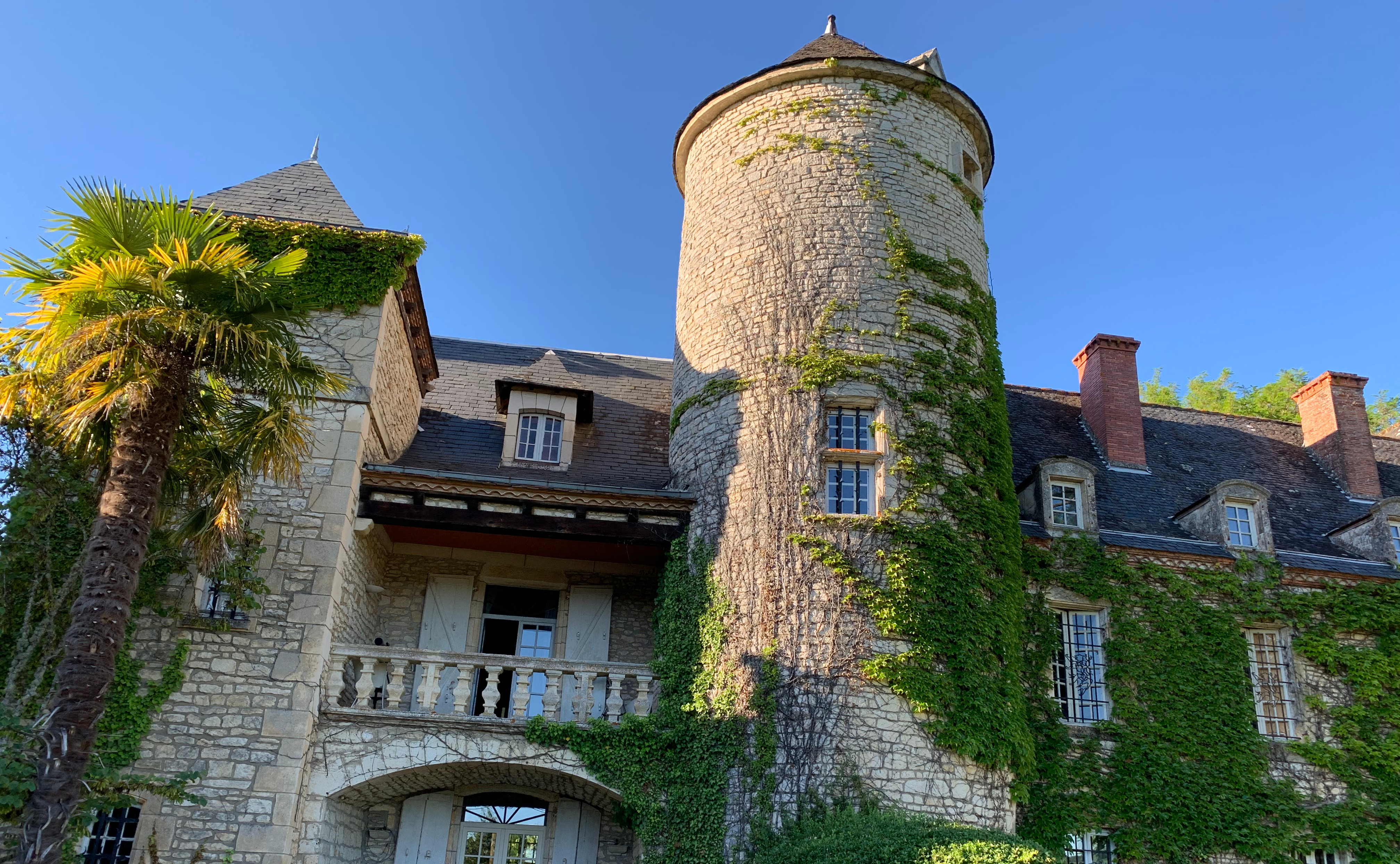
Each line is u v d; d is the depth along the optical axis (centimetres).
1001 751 1284
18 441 1232
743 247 1563
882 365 1436
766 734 1250
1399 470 2044
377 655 1344
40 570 1243
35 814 863
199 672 1273
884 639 1291
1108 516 1708
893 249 1517
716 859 1229
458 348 2050
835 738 1237
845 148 1581
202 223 1138
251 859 1198
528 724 1325
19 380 1043
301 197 1631
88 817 1017
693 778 1294
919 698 1259
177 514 1290
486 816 1526
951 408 1448
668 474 1653
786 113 1630
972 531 1390
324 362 1458
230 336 1062
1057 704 1487
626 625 1620
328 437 1413
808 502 1358
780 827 1205
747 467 1412
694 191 1717
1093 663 1541
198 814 1212
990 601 1370
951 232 1580
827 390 1420
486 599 1655
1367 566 1661
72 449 1181
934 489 1385
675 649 1383
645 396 1920
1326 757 1512
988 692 1306
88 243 1087
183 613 1285
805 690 1262
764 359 1466
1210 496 1675
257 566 1329
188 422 1134
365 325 1490
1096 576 1562
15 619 1222
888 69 1636
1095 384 1945
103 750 1207
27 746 1024
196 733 1245
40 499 1230
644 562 1627
